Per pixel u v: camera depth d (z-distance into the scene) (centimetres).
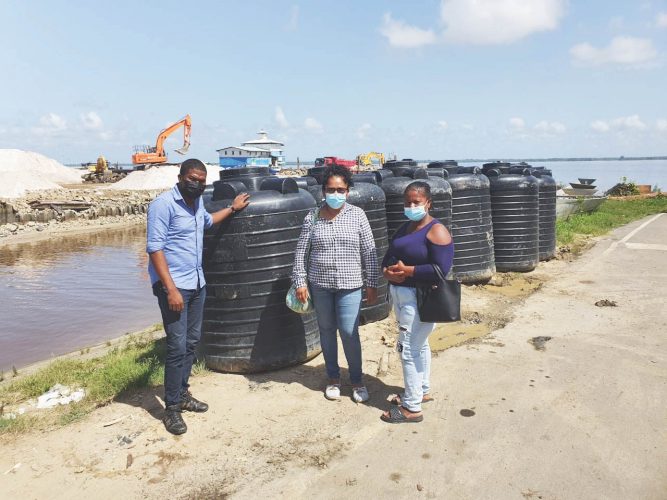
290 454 374
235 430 408
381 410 436
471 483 338
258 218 483
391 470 353
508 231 927
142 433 406
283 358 510
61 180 4938
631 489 329
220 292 493
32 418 437
